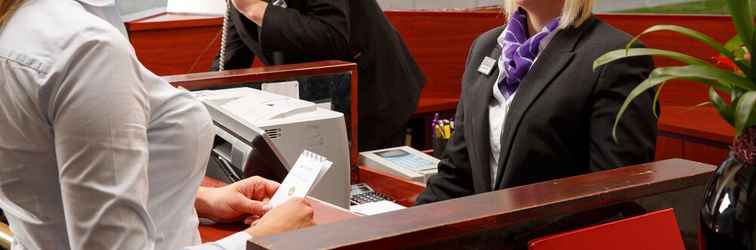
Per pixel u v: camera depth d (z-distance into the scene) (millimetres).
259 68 2844
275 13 3125
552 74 2133
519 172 2150
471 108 2361
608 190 1422
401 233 1211
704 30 4293
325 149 2516
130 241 1278
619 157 1993
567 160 2121
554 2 2201
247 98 2621
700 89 4367
